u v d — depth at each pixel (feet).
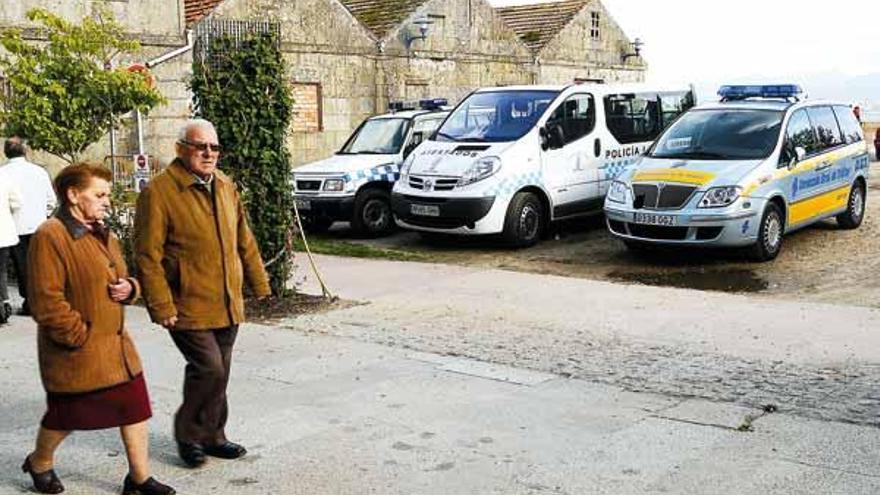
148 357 26.86
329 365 25.71
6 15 60.03
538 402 22.27
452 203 44.27
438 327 29.73
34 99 38.50
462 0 86.94
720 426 20.39
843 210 46.50
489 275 38.37
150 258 17.35
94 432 20.63
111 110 40.27
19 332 30.42
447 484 17.66
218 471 18.47
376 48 80.64
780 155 41.04
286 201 33.91
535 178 45.68
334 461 18.89
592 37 100.01
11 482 18.06
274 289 33.78
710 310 31.09
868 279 36.91
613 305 32.22
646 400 22.26
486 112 48.19
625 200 40.86
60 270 15.71
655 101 52.60
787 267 39.70
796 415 20.97
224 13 70.74
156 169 65.92
